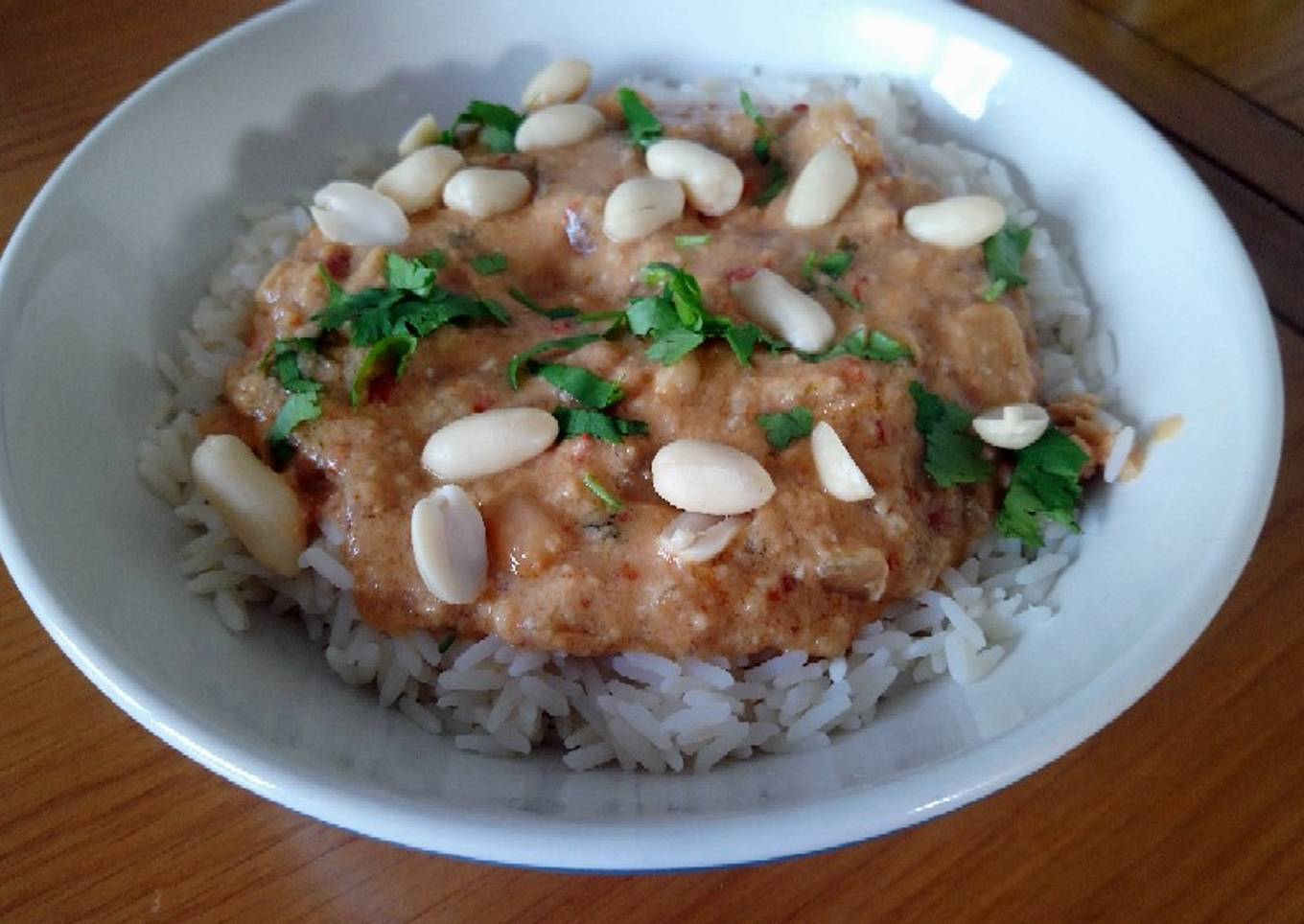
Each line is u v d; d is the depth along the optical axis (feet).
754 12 0.72
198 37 0.81
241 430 0.56
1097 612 0.48
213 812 0.47
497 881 0.46
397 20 0.70
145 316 0.58
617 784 0.46
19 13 0.82
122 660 0.41
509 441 0.50
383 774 0.42
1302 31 0.82
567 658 0.52
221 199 0.65
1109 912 0.45
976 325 0.58
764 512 0.50
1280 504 0.57
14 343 0.49
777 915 0.45
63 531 0.46
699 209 0.61
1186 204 0.58
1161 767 0.49
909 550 0.52
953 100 0.70
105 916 0.44
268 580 0.53
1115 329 0.60
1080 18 0.83
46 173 0.70
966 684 0.49
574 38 0.73
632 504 0.50
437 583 0.48
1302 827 0.47
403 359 0.54
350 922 0.45
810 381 0.52
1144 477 0.53
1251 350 0.50
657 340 0.53
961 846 0.47
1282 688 0.51
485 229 0.61
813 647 0.50
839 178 0.61
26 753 0.48
